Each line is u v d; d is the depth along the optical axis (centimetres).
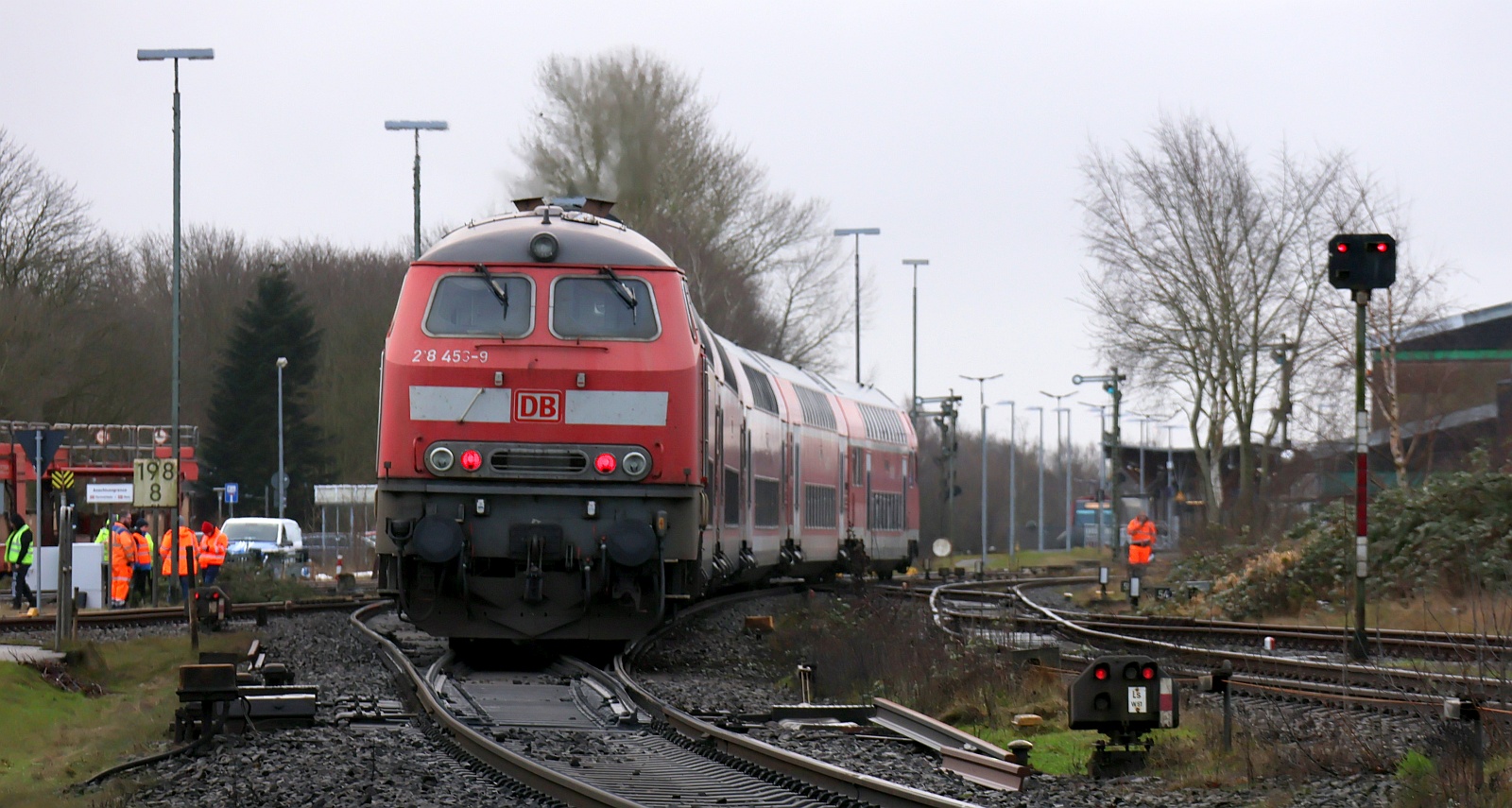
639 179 14988
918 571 14362
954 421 14538
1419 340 11650
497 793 2523
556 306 4288
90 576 7969
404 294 4325
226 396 19625
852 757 3028
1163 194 11400
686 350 4322
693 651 5344
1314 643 5672
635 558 4200
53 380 13250
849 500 9600
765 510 7156
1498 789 2438
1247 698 3872
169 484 7481
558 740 3144
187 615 6962
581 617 4378
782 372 8344
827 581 9662
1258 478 13562
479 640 4922
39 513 6256
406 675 4000
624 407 4250
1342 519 7531
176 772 2738
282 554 12319
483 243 4347
